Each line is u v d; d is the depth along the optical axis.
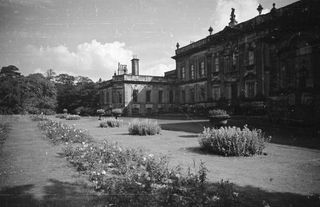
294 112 15.19
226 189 4.61
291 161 7.16
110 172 5.77
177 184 4.64
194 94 40.91
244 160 7.35
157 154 8.20
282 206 4.03
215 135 8.62
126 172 5.46
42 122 22.09
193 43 41.28
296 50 15.36
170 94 48.03
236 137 8.16
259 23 27.16
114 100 46.25
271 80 17.50
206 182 5.19
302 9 16.64
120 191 4.34
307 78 14.59
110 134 14.66
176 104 46.81
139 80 45.62
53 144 10.32
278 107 16.72
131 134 14.58
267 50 26.34
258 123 18.11
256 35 27.81
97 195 4.36
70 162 6.81
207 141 8.89
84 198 4.23
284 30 16.08
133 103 44.94
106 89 53.25
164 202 4.00
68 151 7.81
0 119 25.17
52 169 6.10
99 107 57.41
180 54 44.38
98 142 10.82
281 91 16.34
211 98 36.03
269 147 9.42
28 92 40.66
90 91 60.38
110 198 4.12
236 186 4.99
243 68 29.91
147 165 5.77
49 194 4.41
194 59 41.03
